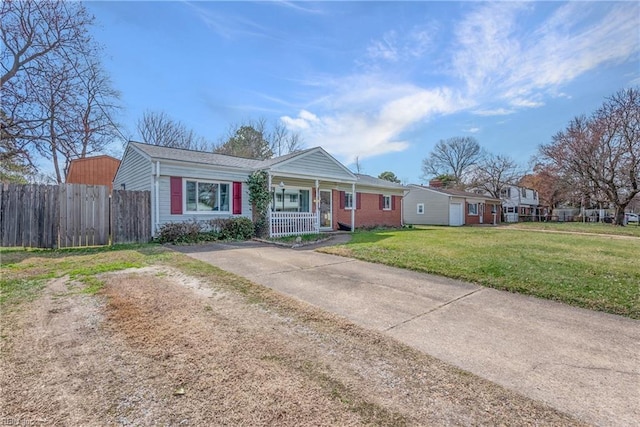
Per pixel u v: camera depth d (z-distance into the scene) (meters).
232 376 2.36
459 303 4.25
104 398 2.08
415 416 1.95
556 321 3.65
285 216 12.59
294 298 4.29
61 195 8.53
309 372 2.45
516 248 8.95
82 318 3.44
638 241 12.13
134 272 5.54
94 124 17.66
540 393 2.25
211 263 6.39
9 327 3.19
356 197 17.98
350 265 6.56
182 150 13.48
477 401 2.13
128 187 13.03
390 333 3.25
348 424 1.86
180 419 1.88
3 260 6.61
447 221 25.89
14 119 13.62
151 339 2.95
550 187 32.84
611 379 2.45
